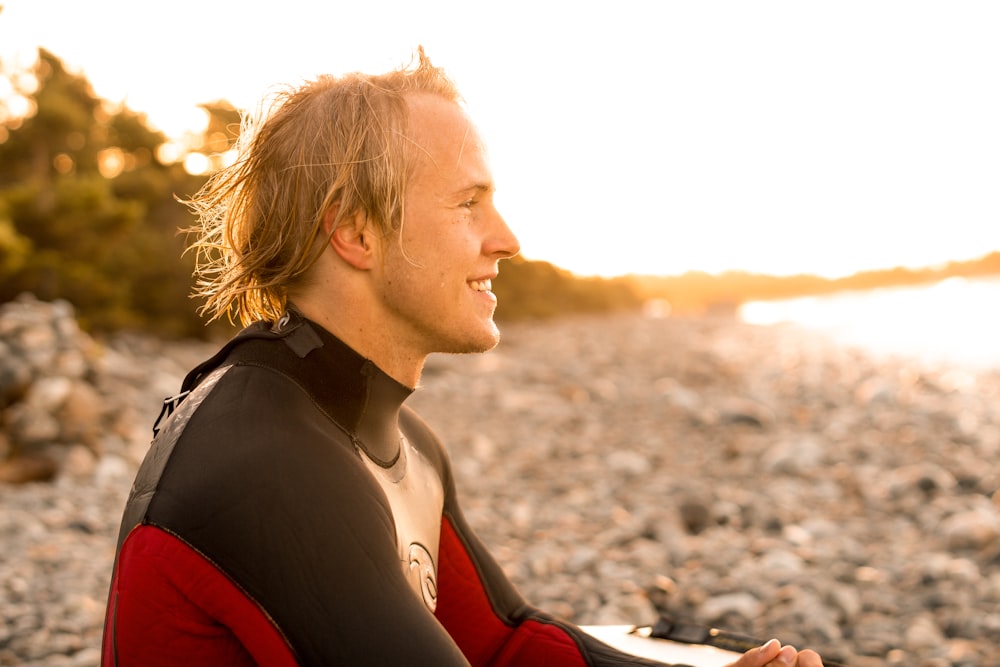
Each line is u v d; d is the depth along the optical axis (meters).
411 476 1.56
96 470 7.22
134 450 7.88
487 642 1.71
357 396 1.39
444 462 1.72
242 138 1.44
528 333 25.94
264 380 1.31
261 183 1.40
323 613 1.19
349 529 1.23
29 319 7.64
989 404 11.34
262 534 1.19
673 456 8.77
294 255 1.36
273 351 1.34
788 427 10.12
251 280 1.43
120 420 8.22
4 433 7.14
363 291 1.38
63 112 17.48
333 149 1.35
